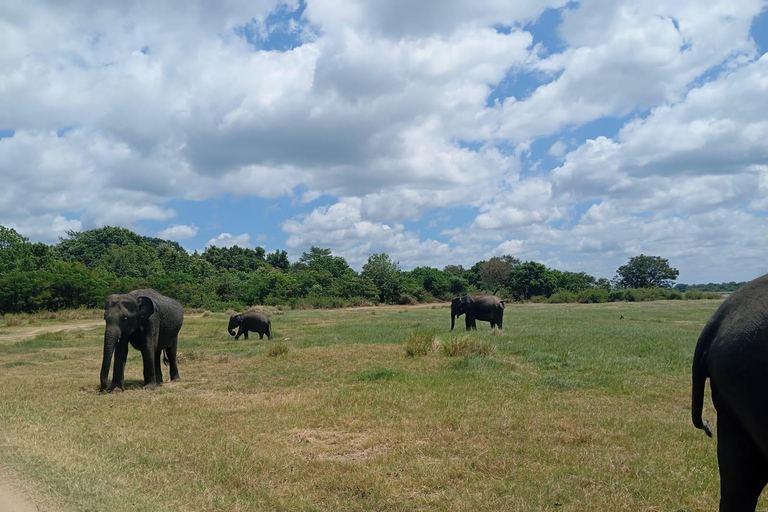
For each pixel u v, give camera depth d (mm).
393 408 9125
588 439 7355
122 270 66875
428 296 74938
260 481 5973
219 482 5973
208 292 57625
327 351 16344
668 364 13289
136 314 11930
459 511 5168
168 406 9750
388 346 17234
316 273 70438
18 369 15180
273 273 65125
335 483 5859
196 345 21281
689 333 21188
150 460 6656
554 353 15125
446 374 12117
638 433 7605
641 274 87875
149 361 12234
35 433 7852
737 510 3338
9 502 5320
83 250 78438
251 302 58594
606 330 22641
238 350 19234
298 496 5590
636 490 5625
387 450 7031
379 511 5242
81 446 7223
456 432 7691
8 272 46375
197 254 88938
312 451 7082
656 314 36594
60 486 5707
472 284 89750
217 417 8852
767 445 3025
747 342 3127
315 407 9242
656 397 9906
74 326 31859
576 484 5797
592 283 80312
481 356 14273
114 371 11836
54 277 41844
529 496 5480
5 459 6613
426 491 5715
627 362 13609
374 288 67562
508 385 10922
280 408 9289
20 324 32781
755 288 3389
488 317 23891
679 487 5715
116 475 6145
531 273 72250
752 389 3059
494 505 5293
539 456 6680
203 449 7020
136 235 92250
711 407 9180
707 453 6789
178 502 5402
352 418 8531
